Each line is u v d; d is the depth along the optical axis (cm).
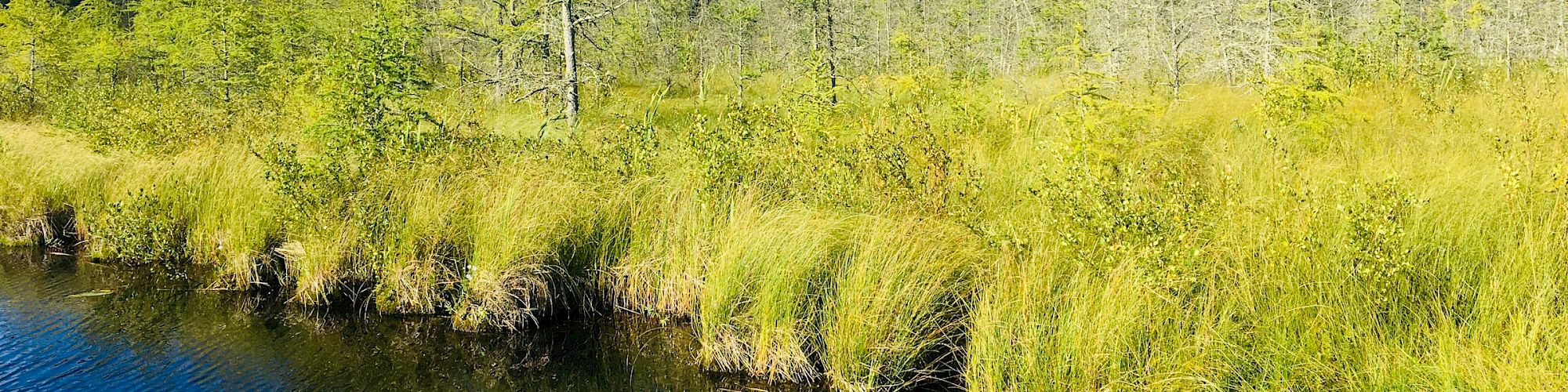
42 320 564
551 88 1142
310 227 618
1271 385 350
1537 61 1902
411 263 577
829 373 455
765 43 2305
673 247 572
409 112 743
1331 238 432
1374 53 1317
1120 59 1399
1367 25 1808
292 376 480
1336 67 1084
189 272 678
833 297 477
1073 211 465
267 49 1781
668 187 653
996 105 960
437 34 1456
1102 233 451
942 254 496
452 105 962
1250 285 398
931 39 2364
